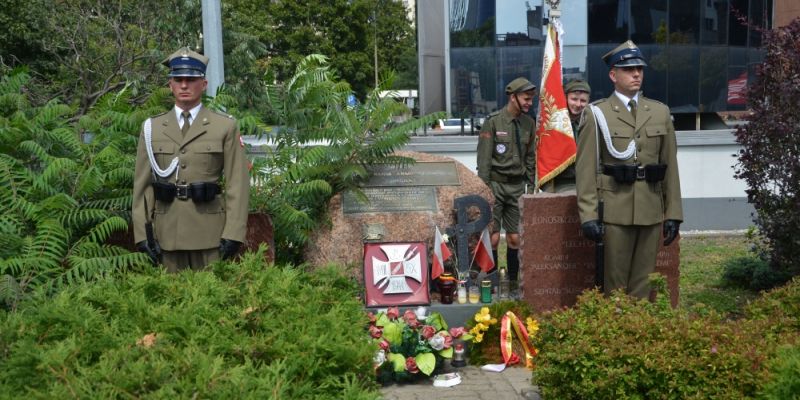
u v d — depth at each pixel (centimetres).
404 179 652
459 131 1392
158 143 512
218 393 258
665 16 1252
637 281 556
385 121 648
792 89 627
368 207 633
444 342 530
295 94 659
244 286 391
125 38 1343
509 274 706
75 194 578
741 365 373
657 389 386
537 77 1225
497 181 689
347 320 365
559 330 423
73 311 327
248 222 594
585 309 446
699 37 1270
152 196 518
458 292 601
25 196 566
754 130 666
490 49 1230
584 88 668
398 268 596
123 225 548
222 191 545
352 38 3231
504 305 577
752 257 816
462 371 543
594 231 533
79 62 1343
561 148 649
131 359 281
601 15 1232
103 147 619
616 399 391
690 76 1276
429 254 629
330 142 652
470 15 1230
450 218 637
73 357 284
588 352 399
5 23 1380
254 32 2469
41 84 1366
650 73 1269
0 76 1277
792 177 646
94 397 249
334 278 424
